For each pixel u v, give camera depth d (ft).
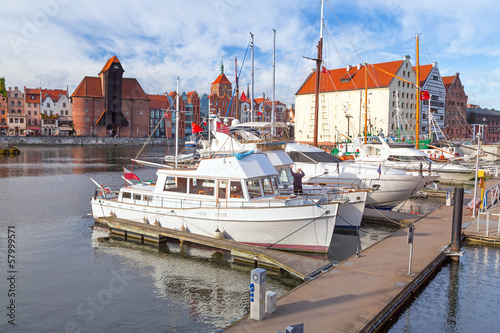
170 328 34.12
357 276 39.17
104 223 64.85
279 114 471.62
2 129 375.04
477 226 57.82
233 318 35.94
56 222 72.38
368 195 77.10
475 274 44.14
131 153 293.84
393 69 260.01
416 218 69.51
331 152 160.86
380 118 253.24
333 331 28.02
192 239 52.95
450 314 34.86
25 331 33.37
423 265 42.65
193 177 58.34
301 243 52.16
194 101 460.96
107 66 410.52
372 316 30.42
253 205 53.67
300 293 34.76
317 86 102.17
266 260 45.88
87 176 147.43
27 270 47.67
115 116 413.39
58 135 397.80
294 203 54.75
